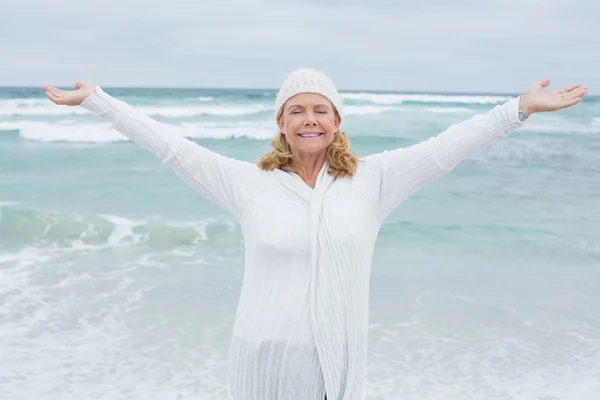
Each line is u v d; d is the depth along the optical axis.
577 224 11.22
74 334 6.14
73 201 12.48
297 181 2.59
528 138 25.81
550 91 2.51
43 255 8.84
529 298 7.34
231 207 2.68
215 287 7.54
